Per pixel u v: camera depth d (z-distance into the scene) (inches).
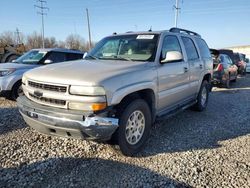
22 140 176.2
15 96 290.0
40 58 331.6
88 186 126.3
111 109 139.7
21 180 129.4
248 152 170.1
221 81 469.4
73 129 136.5
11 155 154.6
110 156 158.2
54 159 152.0
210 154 165.5
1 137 180.1
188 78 226.7
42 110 143.5
